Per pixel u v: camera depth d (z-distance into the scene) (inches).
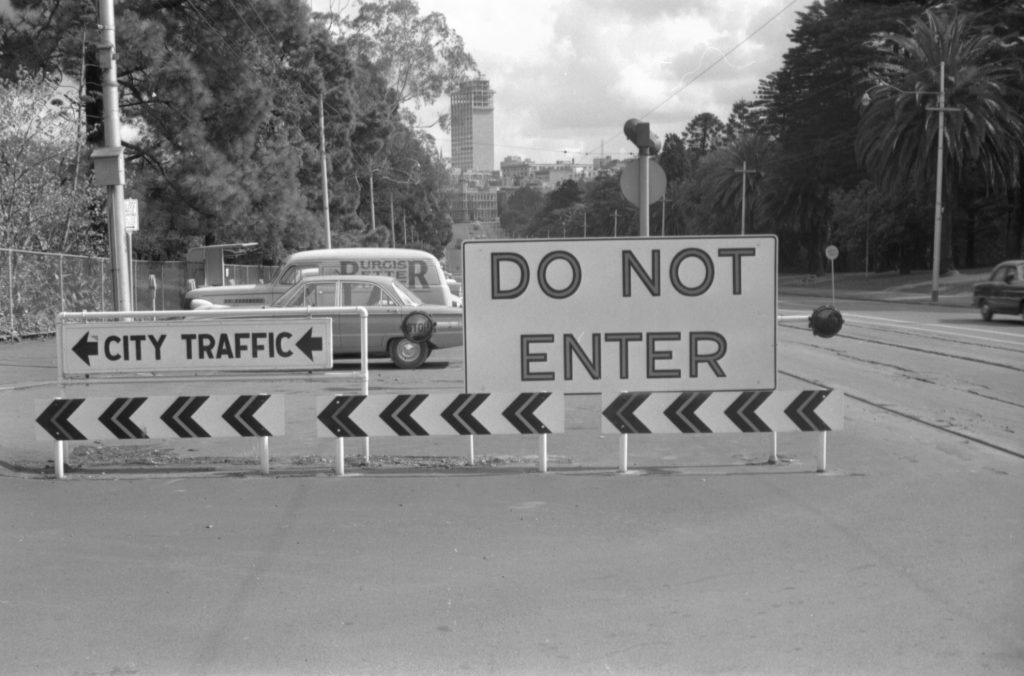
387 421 363.3
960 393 566.6
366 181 2940.5
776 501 321.7
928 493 330.6
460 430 363.9
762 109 3708.2
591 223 6988.2
